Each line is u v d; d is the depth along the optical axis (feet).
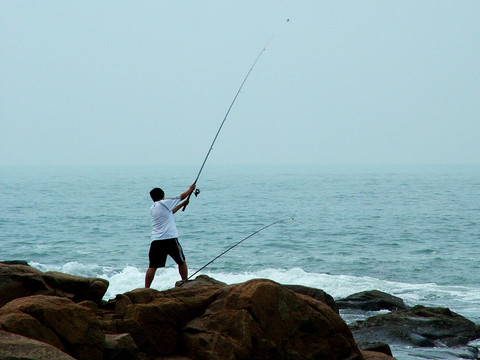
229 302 49.47
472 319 118.01
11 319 41.70
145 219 341.00
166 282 159.33
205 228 296.92
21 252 220.84
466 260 203.62
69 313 43.50
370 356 59.67
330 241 252.62
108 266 191.52
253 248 230.68
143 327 48.21
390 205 448.24
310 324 49.83
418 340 89.40
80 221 331.57
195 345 47.47
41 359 37.52
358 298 121.90
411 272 182.19
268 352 47.80
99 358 43.60
